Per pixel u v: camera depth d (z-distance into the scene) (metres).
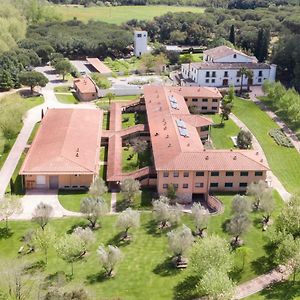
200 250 81.81
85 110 157.50
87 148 129.50
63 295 77.12
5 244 95.19
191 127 138.12
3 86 198.50
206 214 100.31
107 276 85.12
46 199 113.38
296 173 129.75
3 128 142.12
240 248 90.06
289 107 162.62
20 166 130.12
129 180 113.12
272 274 86.12
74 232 91.88
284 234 88.56
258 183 109.81
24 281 81.44
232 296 76.12
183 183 115.69
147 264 88.88
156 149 123.12
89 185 119.25
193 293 80.81
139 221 101.56
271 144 146.12
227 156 118.12
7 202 101.38
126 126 159.62
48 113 153.75
